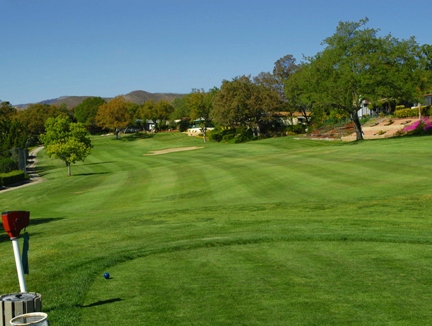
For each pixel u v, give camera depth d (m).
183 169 38.44
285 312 6.96
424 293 7.57
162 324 6.72
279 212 16.69
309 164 29.64
